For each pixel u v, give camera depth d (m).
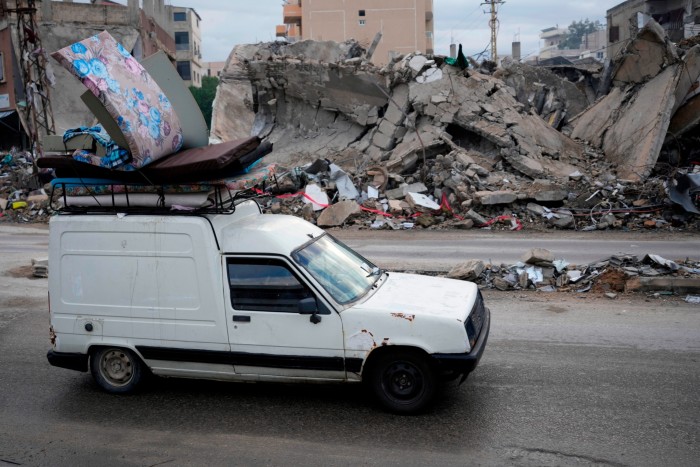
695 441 5.38
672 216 19.36
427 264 13.52
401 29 66.75
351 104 29.94
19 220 24.09
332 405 6.42
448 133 27.41
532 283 11.14
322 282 6.17
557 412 6.04
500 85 28.72
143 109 6.18
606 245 16.08
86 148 6.68
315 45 39.12
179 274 6.36
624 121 26.64
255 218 6.91
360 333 5.96
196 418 6.20
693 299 9.98
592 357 7.52
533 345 8.04
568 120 32.91
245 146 6.52
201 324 6.32
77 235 6.63
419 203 21.36
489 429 5.74
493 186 22.89
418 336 5.88
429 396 6.02
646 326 8.66
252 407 6.43
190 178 6.43
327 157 29.27
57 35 38.41
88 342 6.72
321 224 20.67
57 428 6.05
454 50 47.16
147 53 41.34
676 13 45.34
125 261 6.51
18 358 8.08
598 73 37.00
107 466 5.28
